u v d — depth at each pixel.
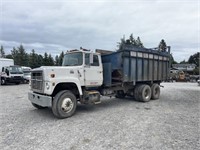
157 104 8.48
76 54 6.89
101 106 7.98
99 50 8.18
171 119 5.75
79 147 3.69
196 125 5.13
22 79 20.17
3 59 21.39
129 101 9.33
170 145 3.78
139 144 3.83
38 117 5.98
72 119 5.77
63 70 6.05
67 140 4.05
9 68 19.64
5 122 5.38
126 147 3.69
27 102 8.66
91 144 3.83
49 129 4.78
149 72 9.52
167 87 17.48
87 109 7.32
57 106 5.72
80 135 4.35
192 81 31.81
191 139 4.10
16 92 12.57
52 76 5.77
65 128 4.86
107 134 4.42
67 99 5.96
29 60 58.72
